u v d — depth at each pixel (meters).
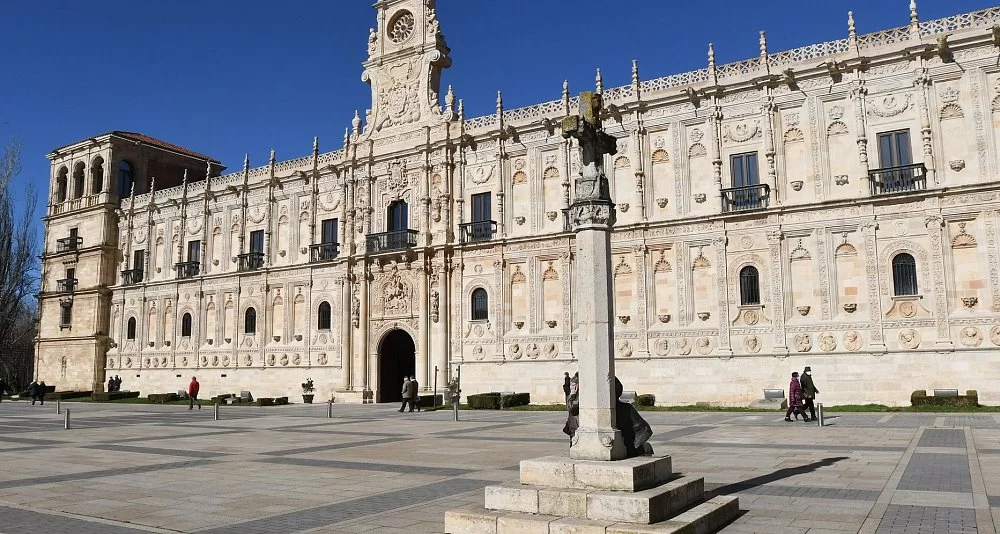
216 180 66.06
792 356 39.75
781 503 12.92
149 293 68.81
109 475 17.97
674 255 43.69
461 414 41.06
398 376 57.12
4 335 74.38
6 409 51.50
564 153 48.19
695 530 10.42
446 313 51.31
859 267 38.81
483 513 11.23
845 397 38.34
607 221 12.91
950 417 29.75
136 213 71.56
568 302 46.78
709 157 43.59
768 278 40.94
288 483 16.39
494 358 48.91
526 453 21.36
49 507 13.79
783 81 41.56
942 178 37.53
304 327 58.53
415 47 55.50
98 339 70.75
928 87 38.28
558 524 10.39
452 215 52.31
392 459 20.48
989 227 36.16
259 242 62.84
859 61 39.66
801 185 40.94
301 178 60.50
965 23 37.84
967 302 36.25
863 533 10.59
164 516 12.85
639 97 45.78
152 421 37.97
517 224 49.59
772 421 30.59
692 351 42.44
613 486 11.05
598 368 12.28
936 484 14.47
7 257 72.75
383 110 56.84
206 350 64.06
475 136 51.50
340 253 57.09
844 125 40.31
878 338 37.88
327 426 33.28
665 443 22.77
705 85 43.56
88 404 59.75
